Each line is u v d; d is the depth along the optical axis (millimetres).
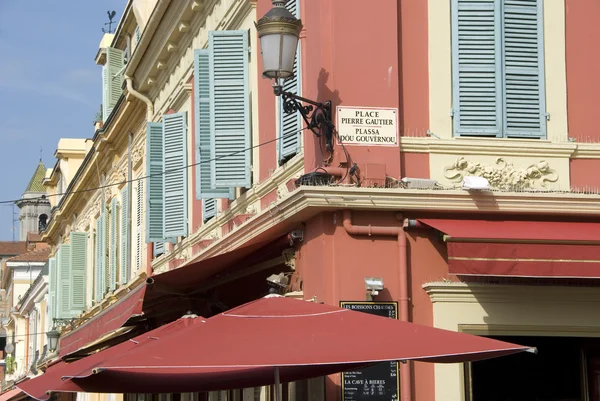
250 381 11016
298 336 8312
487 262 10453
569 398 12297
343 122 11430
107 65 30562
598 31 12383
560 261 10539
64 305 34750
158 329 11203
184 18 19219
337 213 11312
